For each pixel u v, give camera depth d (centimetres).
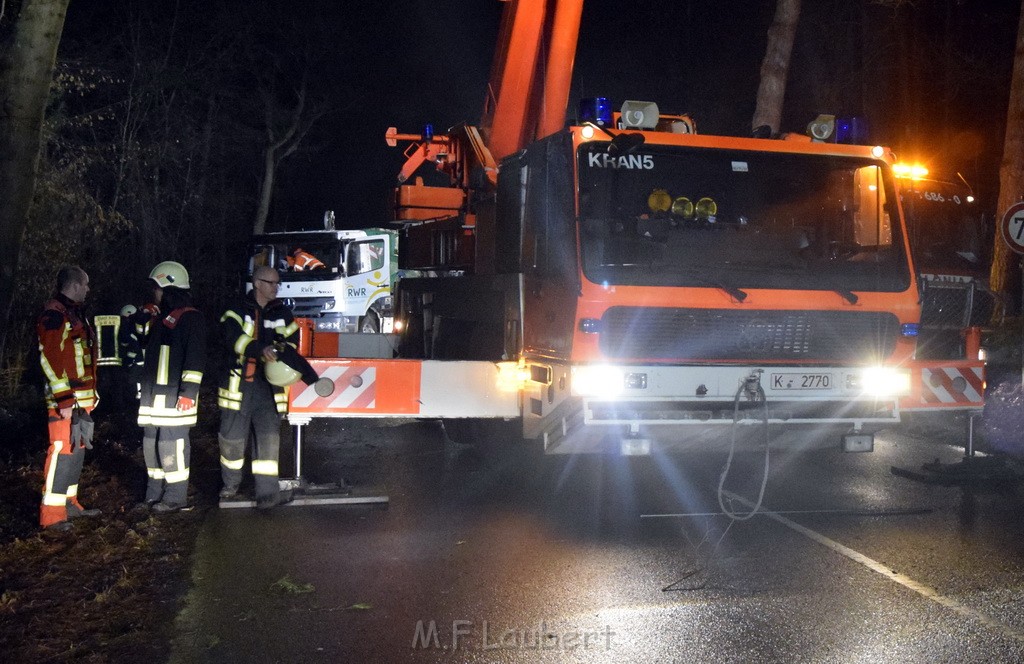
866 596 559
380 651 487
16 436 1103
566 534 700
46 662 474
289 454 1014
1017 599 553
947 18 2619
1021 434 1077
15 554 639
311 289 2222
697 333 737
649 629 512
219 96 3516
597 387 718
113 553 646
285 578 592
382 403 805
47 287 1445
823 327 763
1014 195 1530
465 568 619
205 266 3409
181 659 478
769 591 570
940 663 465
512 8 1057
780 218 771
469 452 1027
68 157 1578
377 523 732
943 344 1106
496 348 875
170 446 754
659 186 749
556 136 754
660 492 834
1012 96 1527
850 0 2750
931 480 862
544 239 769
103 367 1284
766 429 729
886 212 794
